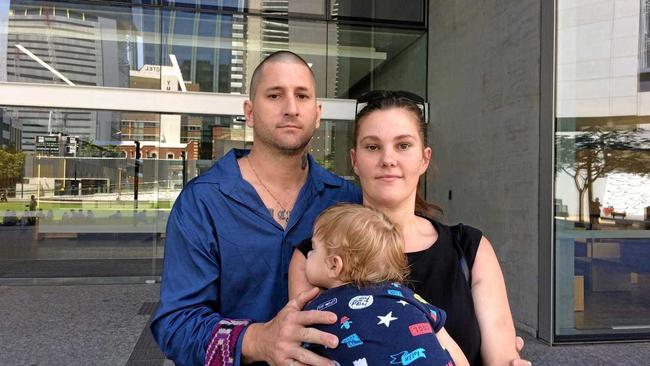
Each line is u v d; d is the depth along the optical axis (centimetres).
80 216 917
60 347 484
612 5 548
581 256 542
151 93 905
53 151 909
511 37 621
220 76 932
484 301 150
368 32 941
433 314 127
